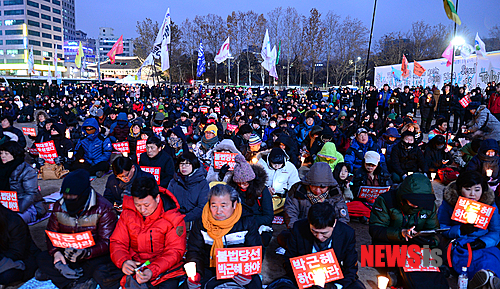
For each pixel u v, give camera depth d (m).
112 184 4.82
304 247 3.21
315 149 8.12
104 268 3.26
